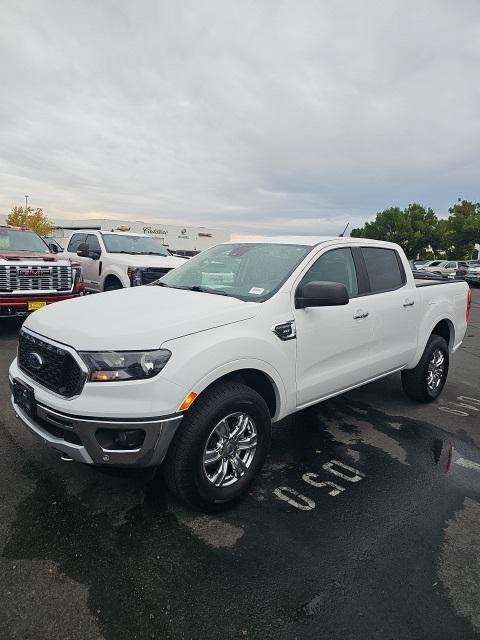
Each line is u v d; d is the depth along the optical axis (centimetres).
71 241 1080
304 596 214
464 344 905
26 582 216
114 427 241
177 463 256
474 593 220
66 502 283
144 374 242
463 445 396
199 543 250
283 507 289
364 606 209
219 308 289
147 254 984
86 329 262
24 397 282
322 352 343
